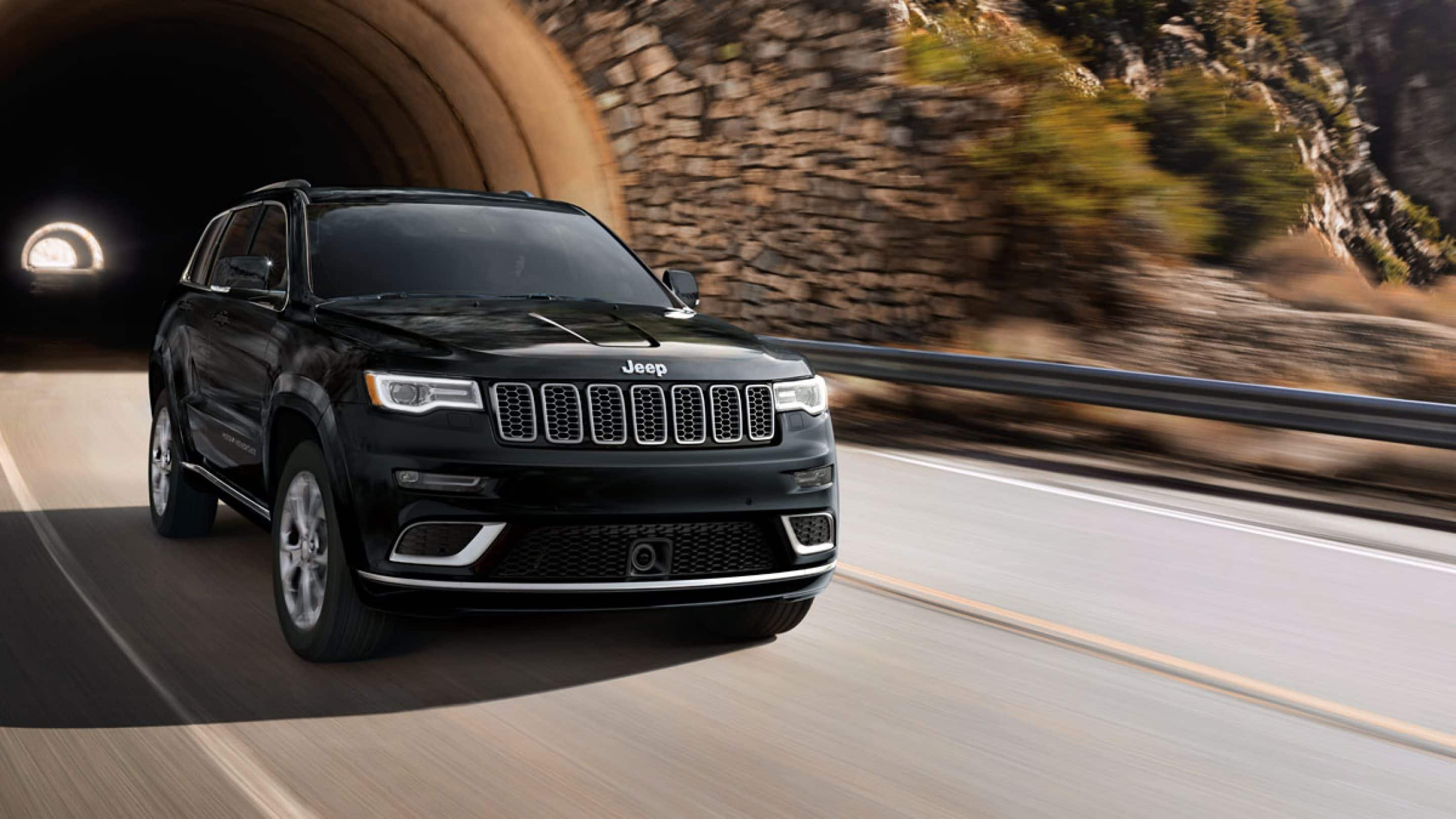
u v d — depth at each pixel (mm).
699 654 5348
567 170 19578
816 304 18062
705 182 18750
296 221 6102
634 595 4746
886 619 6008
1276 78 46750
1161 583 6941
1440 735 4766
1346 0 53844
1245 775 4262
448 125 21703
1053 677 5234
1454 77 52344
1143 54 39438
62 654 5051
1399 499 10102
